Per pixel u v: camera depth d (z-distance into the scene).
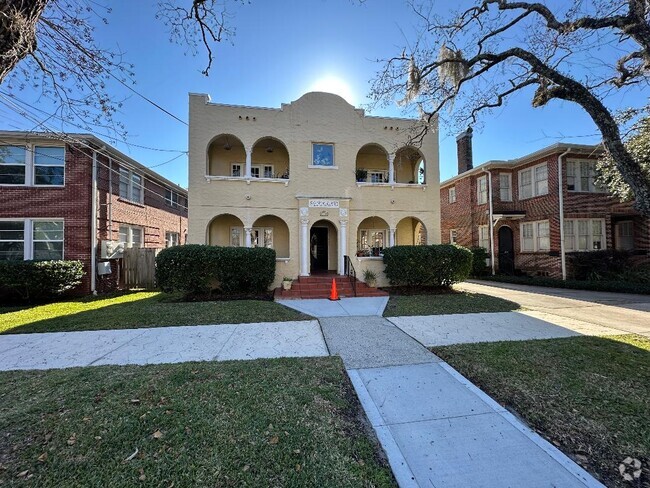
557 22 5.63
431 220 14.48
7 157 12.02
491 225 17.78
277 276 12.98
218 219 14.67
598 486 2.36
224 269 10.85
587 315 8.10
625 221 16.73
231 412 3.33
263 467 2.53
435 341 5.89
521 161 17.14
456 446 2.84
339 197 13.57
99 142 12.62
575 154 15.72
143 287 14.12
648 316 8.02
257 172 14.96
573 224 15.51
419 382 4.15
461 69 7.56
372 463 2.61
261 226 14.89
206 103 12.91
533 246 16.91
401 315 8.10
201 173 12.73
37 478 2.40
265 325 7.16
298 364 4.74
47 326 7.11
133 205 15.57
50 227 12.23
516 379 4.15
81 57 4.48
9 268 10.42
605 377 4.16
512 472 2.52
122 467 2.52
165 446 2.77
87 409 3.38
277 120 13.44
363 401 3.65
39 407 3.42
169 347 5.67
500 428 3.11
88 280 12.23
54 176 12.30
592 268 14.49
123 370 4.52
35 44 2.97
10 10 2.48
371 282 12.37
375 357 5.08
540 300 10.44
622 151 4.95
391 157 14.29
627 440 2.87
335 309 8.94
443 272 12.21
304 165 13.56
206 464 2.55
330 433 3.00
